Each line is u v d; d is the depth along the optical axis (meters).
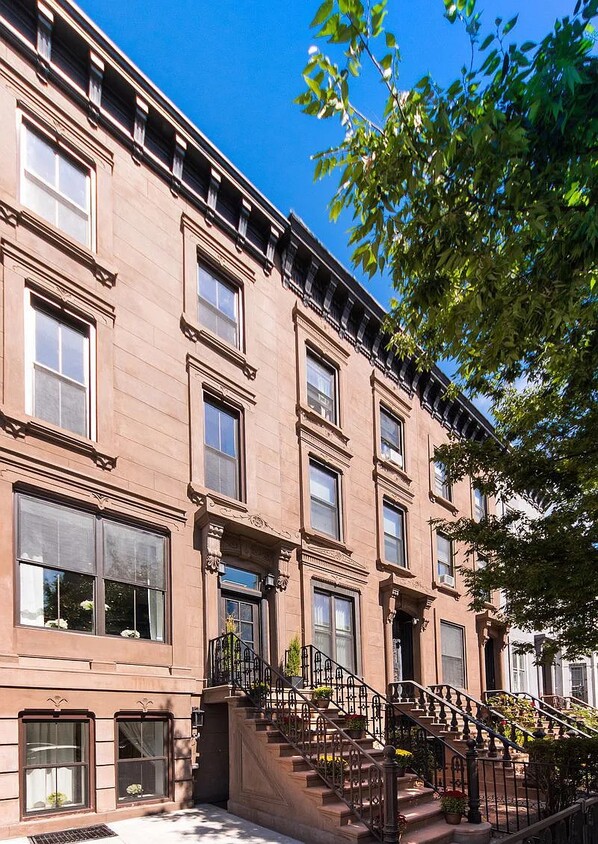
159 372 12.18
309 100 6.27
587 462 10.34
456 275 7.59
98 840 8.55
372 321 19.11
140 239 12.38
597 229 5.66
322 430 16.53
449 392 12.83
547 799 11.58
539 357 9.63
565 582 10.40
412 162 6.38
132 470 11.21
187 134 13.43
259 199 15.30
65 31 11.33
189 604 11.76
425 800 11.20
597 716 22.98
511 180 6.02
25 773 8.73
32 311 10.27
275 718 11.01
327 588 15.62
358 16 5.70
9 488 9.18
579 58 5.46
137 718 10.29
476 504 24.94
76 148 11.41
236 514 12.96
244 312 14.65
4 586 8.85
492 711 16.48
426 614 19.56
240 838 9.17
